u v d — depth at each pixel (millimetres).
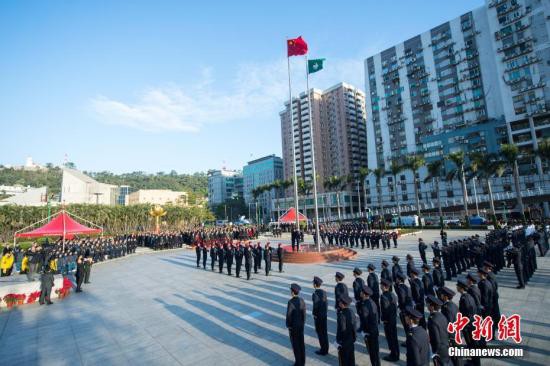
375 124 101375
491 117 76875
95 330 10609
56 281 15453
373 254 27375
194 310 12469
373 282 11203
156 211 60000
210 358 8133
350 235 33656
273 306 12648
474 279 8500
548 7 67312
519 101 70500
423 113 90125
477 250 16844
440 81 86812
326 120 124375
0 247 34938
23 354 8758
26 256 22125
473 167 51500
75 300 14938
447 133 82062
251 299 13805
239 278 18922
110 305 13828
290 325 7508
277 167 151250
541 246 22359
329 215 93062
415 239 39625
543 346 8094
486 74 78375
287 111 137250
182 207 83188
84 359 8367
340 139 119312
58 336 10117
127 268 24859
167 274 21484
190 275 20750
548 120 67188
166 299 14461
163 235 40375
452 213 69812
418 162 61375
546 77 67188
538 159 66688
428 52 89688
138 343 9336
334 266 22000
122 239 35875
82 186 76562
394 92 96812
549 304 11312
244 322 10836
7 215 48000
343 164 117750
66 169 75438
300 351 7430
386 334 7906
